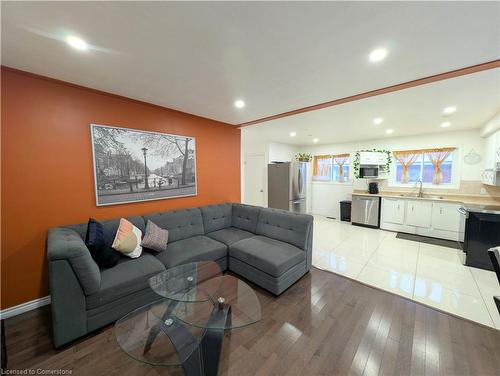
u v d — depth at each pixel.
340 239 4.32
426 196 4.74
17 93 1.94
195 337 1.53
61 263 1.56
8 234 1.96
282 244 2.77
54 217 2.18
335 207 6.44
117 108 2.57
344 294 2.38
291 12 1.23
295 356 1.58
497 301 1.38
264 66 1.88
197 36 1.46
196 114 3.38
